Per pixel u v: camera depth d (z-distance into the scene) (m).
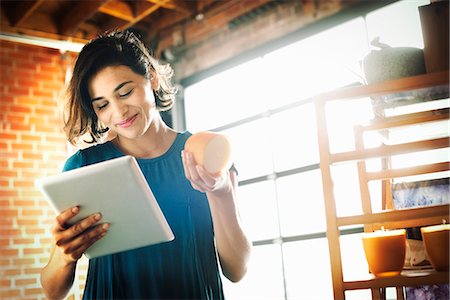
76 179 0.82
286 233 3.20
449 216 1.02
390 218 1.06
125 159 0.81
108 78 0.96
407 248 1.29
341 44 3.02
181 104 3.90
